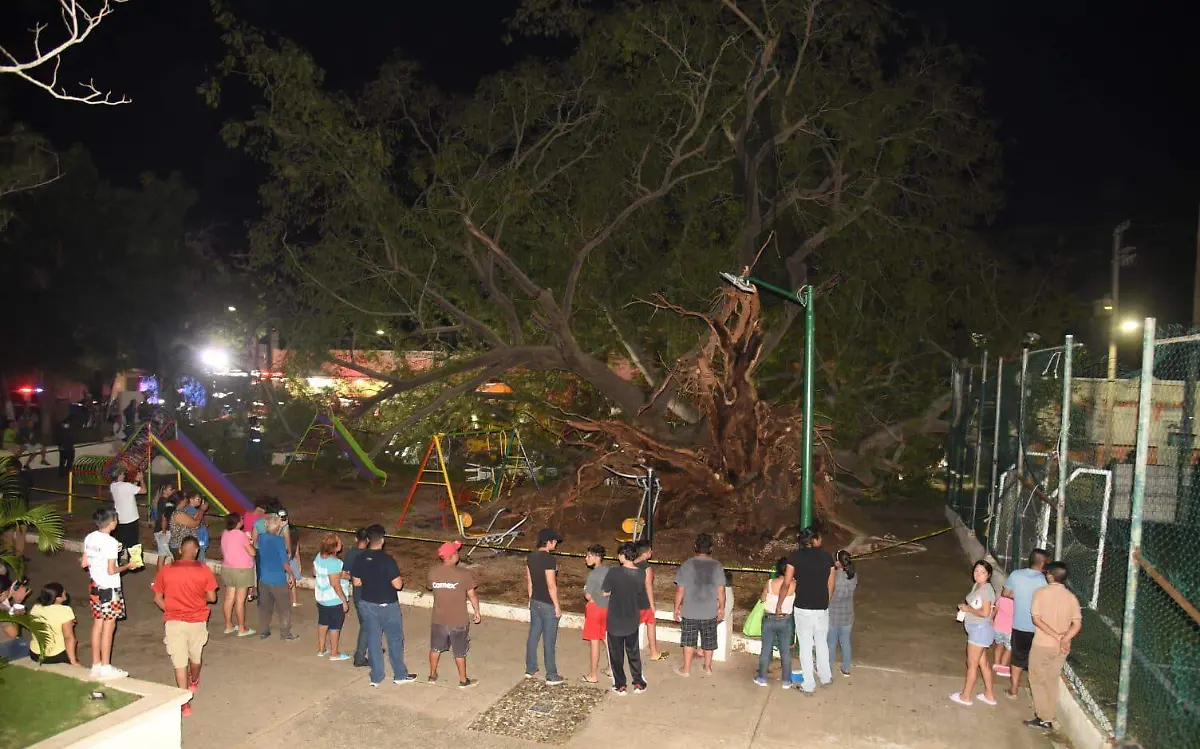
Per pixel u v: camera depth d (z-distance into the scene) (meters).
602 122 19.88
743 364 15.00
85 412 34.88
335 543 9.73
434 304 19.78
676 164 18.69
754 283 9.95
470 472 23.16
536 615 9.07
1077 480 13.92
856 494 21.22
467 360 18.19
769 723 8.09
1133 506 6.85
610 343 20.39
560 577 13.36
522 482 21.56
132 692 7.08
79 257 29.80
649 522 13.19
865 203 19.30
